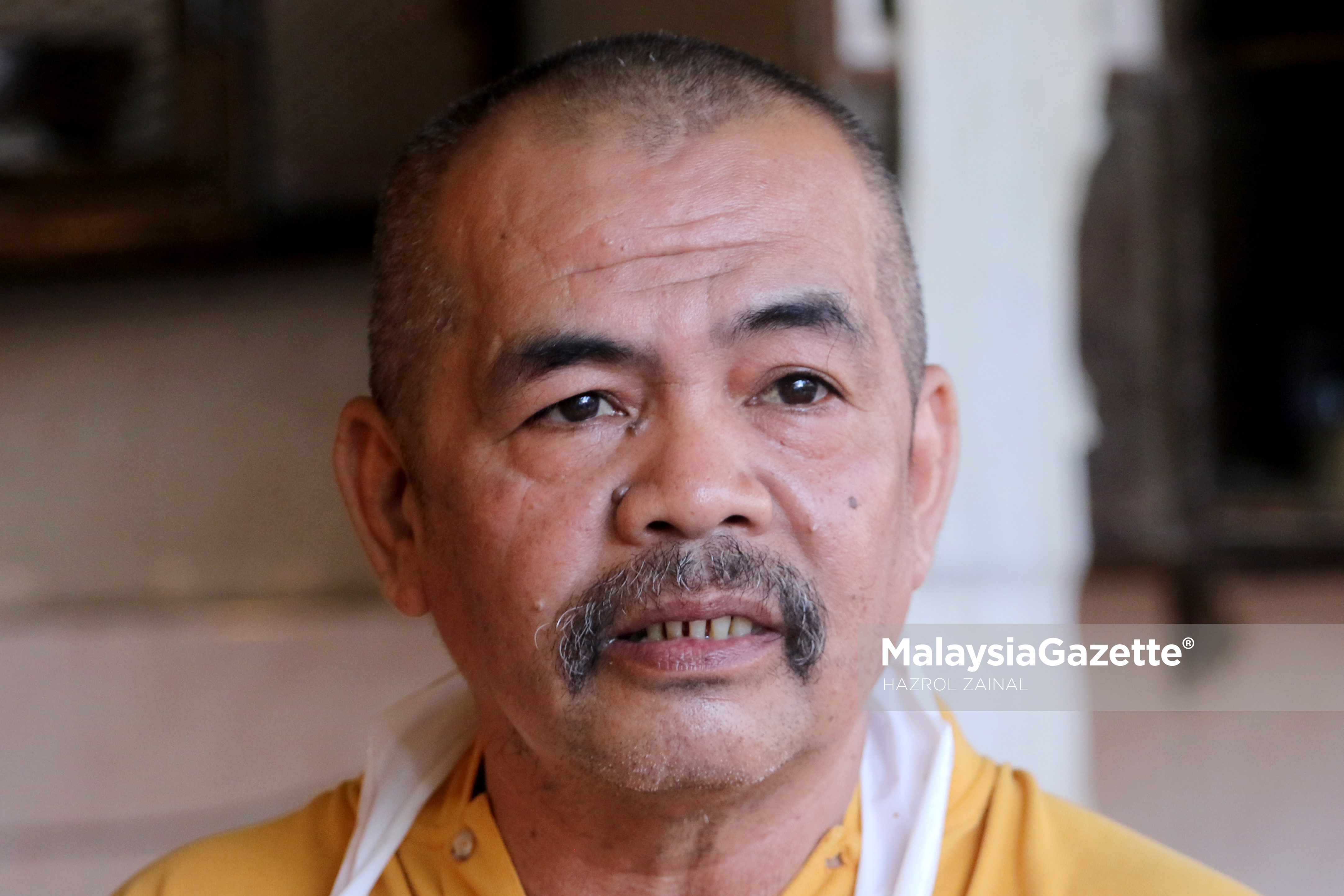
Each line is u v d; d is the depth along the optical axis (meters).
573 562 1.57
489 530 1.62
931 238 3.39
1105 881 1.71
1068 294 3.49
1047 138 3.43
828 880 1.77
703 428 1.56
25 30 3.95
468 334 1.69
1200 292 4.01
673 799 1.60
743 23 3.83
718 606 1.54
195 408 4.10
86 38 3.96
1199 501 3.95
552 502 1.59
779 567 1.56
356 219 3.95
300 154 4.00
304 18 3.99
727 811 1.68
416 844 1.91
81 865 3.90
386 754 1.95
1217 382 4.04
